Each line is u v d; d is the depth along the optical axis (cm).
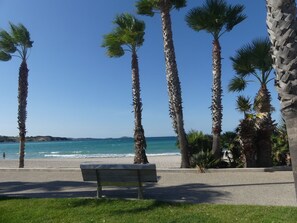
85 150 9081
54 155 6994
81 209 771
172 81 1586
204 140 1698
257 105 1555
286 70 410
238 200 834
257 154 1489
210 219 664
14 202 854
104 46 1953
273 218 654
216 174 1322
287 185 1027
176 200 839
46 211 766
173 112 1642
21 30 2025
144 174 849
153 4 1634
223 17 1587
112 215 722
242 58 1580
